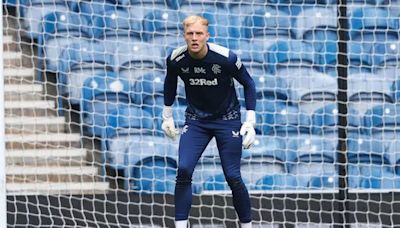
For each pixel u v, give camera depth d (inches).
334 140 1300.4
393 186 1299.2
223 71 888.3
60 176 1286.9
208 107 904.9
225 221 1264.8
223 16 1312.7
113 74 1317.7
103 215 1262.3
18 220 1243.8
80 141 1306.6
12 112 1307.8
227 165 905.5
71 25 1326.3
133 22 1320.1
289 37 1312.7
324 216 1272.1
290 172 1296.8
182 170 888.9
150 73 1316.4
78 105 1318.9
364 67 1310.3
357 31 1311.5
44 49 1322.6
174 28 1320.1
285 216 1274.6
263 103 1305.4
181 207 893.8
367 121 1306.6
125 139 1306.6
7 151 1283.2
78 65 1320.1
